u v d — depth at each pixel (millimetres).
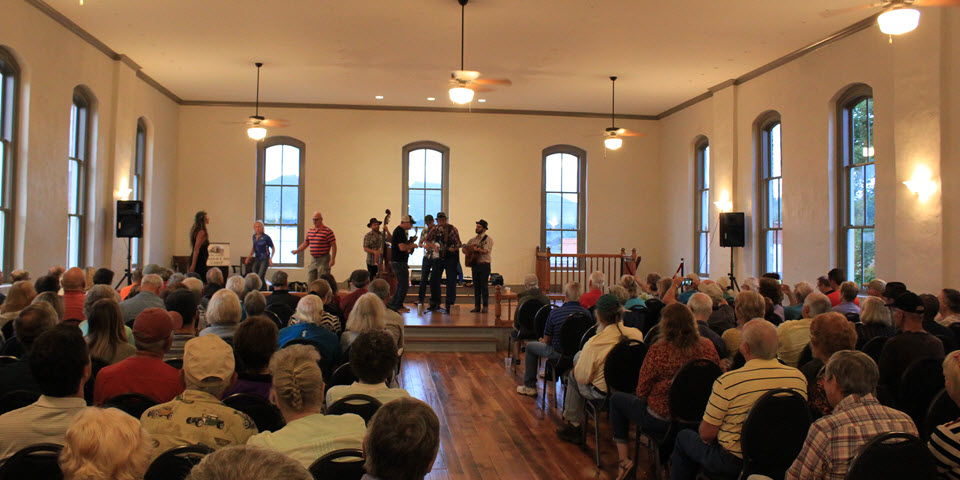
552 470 4070
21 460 1858
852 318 4961
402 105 13594
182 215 13109
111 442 1446
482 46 9383
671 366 3469
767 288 5605
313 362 2279
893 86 7652
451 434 4816
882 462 2018
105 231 9781
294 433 2105
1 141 7387
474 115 13883
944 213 6809
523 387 6078
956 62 6699
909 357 3576
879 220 7941
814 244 9203
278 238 13461
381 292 5238
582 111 14000
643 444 4566
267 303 5934
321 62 10328
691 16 7988
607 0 7488
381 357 2684
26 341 3215
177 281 5664
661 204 14188
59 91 8273
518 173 13961
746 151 10875
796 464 2314
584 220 14156
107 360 3283
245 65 10539
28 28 7555
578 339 5223
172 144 12781
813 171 9211
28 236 7691
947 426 2178
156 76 11328
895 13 5180
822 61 8992
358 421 2201
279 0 7617
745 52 9508
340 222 13500
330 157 13523
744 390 2799
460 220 13766
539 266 12812
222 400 2650
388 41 9180
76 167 9172
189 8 7914
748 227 10875
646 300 6277
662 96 12508
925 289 7004
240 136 13312
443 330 8539
